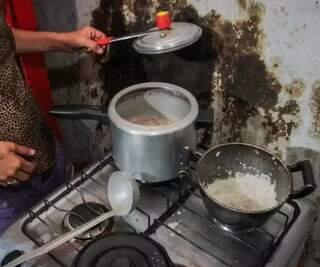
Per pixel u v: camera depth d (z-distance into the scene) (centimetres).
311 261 122
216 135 116
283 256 76
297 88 93
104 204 88
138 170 86
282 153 106
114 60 124
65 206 88
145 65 118
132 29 115
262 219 74
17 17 112
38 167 101
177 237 81
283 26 88
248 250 78
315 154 100
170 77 116
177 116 96
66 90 143
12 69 90
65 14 124
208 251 78
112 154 97
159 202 88
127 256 69
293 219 82
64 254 77
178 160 85
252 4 90
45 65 133
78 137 152
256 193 85
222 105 110
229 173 89
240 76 102
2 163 86
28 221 83
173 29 94
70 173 118
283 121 100
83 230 77
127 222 84
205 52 105
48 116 131
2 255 77
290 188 76
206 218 84
